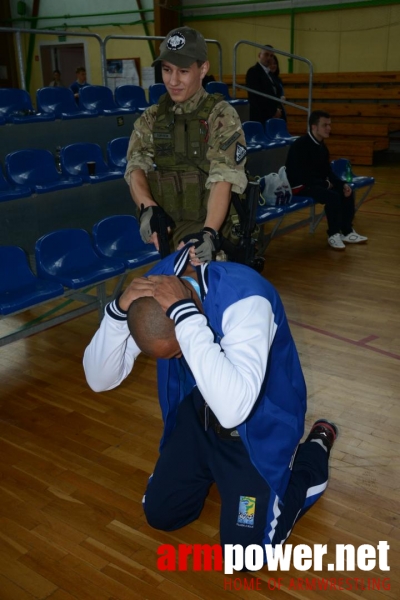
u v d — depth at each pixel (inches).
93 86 247.9
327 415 108.6
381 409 110.4
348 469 93.9
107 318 61.6
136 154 90.2
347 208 215.8
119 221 153.5
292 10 409.1
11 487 91.6
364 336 141.5
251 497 68.2
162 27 437.7
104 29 470.9
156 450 100.7
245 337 55.4
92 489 91.0
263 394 64.3
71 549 79.1
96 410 112.9
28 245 175.8
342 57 406.6
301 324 148.8
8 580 74.1
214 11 437.4
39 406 114.4
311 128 209.9
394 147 402.9
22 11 497.4
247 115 281.3
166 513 76.8
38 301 124.0
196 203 87.0
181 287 55.6
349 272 187.9
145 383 122.6
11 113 224.7
